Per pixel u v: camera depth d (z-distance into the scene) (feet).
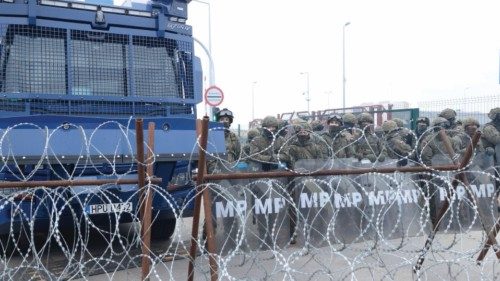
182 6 27.07
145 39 25.93
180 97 26.81
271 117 24.26
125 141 19.99
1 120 18.83
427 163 23.43
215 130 21.40
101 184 14.10
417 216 19.54
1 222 20.02
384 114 46.24
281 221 17.90
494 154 27.40
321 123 37.32
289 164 23.34
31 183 13.48
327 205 19.01
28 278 17.43
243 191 17.31
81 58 24.52
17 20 23.35
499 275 16.87
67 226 20.01
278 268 16.75
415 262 17.30
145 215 14.07
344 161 20.59
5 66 23.11
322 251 17.63
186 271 19.65
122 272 19.65
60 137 19.10
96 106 24.66
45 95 23.63
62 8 24.23
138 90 25.55
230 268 16.85
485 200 19.61
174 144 20.94
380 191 19.65
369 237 19.24
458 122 34.60
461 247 17.87
